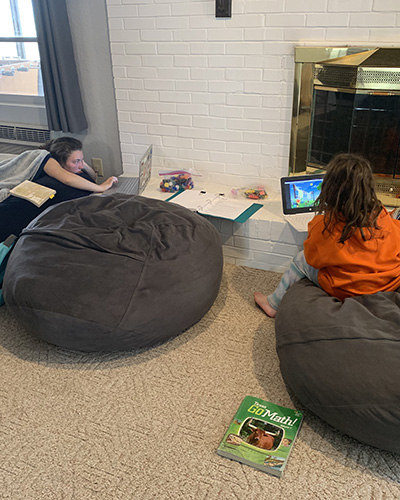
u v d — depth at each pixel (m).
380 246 1.87
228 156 3.20
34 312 1.99
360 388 1.56
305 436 1.75
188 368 2.07
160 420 1.82
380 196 2.88
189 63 3.07
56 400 1.91
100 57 3.38
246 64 2.92
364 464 1.64
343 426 1.64
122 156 3.56
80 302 1.96
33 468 1.64
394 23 2.56
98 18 3.26
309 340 1.73
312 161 3.00
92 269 2.04
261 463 1.61
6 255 2.38
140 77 3.25
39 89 3.98
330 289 1.99
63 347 2.09
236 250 2.87
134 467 1.63
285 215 2.69
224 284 2.70
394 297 1.86
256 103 2.99
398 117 2.67
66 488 1.57
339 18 2.64
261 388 1.96
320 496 1.53
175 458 1.67
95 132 3.65
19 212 2.69
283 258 2.78
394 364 1.56
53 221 2.39
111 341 2.01
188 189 3.14
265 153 3.09
